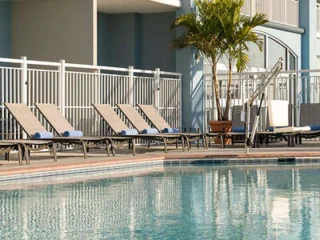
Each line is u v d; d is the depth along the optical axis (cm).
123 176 1319
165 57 2322
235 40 2105
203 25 2112
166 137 1675
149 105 1928
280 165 1530
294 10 2875
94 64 1923
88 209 924
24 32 2038
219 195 1050
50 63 1723
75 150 1773
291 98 2333
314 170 1408
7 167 1248
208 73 2311
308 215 870
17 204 965
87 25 1942
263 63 2662
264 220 839
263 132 1892
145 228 793
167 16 2322
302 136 1908
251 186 1155
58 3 1980
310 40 2917
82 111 1841
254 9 2558
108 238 740
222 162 1566
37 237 744
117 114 1884
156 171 1416
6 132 1594
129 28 2336
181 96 2231
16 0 2045
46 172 1280
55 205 959
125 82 1986
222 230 780
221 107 2361
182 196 1041
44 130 1505
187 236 750
